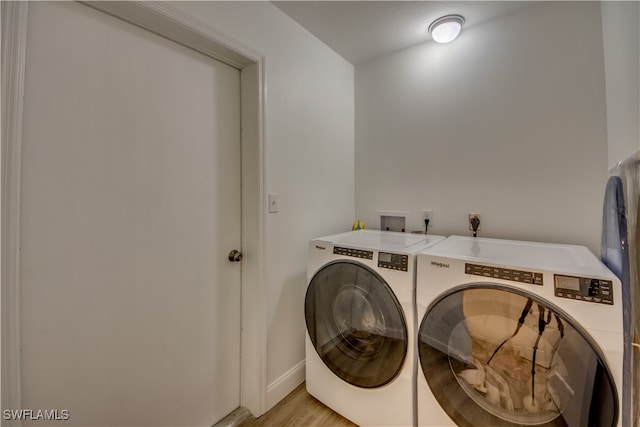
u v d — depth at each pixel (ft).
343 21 5.64
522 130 5.31
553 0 4.97
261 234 4.98
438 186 6.31
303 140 5.90
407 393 4.08
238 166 5.09
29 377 2.91
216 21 4.16
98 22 3.35
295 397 5.48
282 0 4.99
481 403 3.44
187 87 4.29
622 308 2.74
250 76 4.94
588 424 2.82
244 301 5.18
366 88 7.38
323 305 4.96
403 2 5.08
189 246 4.36
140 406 3.83
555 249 4.33
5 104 2.64
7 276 2.68
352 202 7.51
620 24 3.82
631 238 2.75
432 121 6.35
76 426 3.26
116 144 3.52
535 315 3.06
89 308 3.33
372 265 4.37
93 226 3.34
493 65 5.58
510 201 5.46
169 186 4.09
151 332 3.93
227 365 5.00
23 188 2.83
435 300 3.75
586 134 4.74
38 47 2.91
